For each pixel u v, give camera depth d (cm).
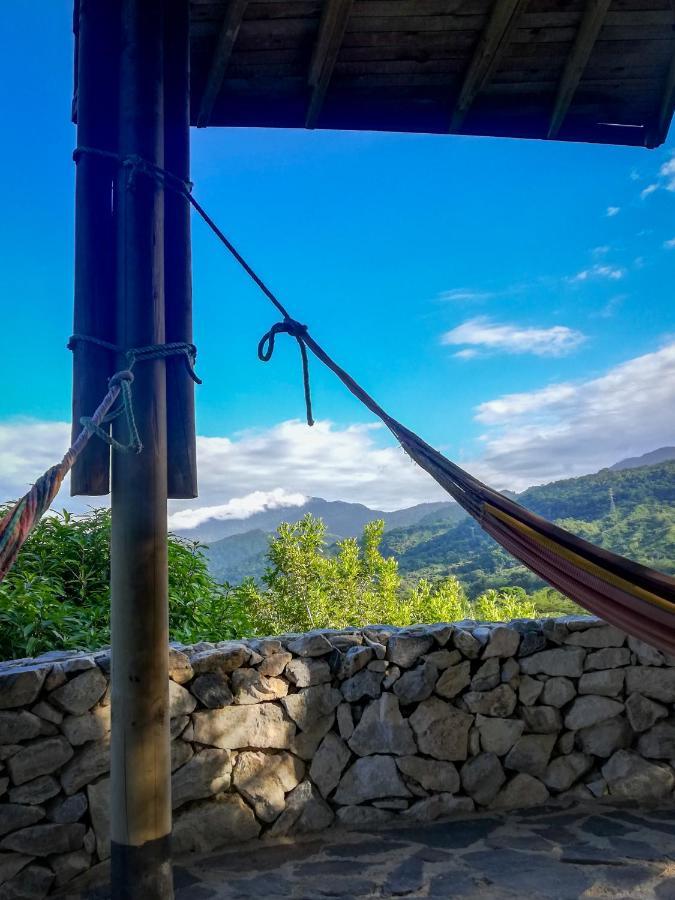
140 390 237
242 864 302
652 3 299
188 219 257
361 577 901
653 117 346
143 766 233
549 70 328
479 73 316
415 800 345
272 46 306
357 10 296
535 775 362
